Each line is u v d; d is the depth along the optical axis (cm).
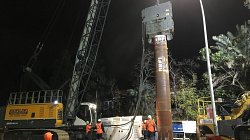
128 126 2188
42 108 2533
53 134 2314
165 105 1277
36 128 2503
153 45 1334
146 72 3841
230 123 1622
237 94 3444
